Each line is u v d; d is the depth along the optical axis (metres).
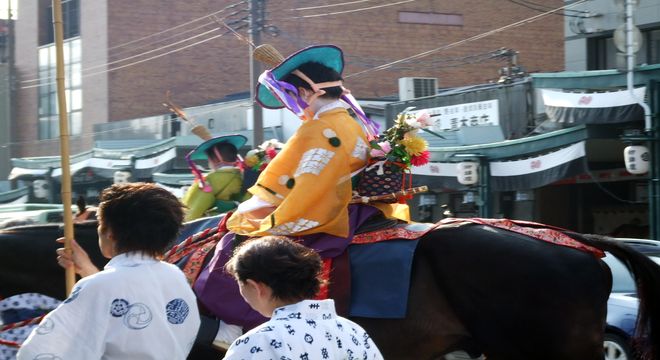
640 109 14.09
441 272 4.67
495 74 34.09
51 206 15.66
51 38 36.25
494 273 4.56
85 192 28.38
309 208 4.83
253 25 19.39
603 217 20.00
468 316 4.62
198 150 6.50
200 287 4.86
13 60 36.50
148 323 3.31
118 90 32.44
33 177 29.22
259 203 5.02
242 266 3.09
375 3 33.31
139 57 32.72
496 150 17.02
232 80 33.72
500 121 18.14
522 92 17.67
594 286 4.52
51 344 3.20
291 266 3.04
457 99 19.09
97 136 31.08
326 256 4.82
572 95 15.09
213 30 31.12
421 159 5.14
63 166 4.09
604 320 4.56
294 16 32.69
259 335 2.92
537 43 34.28
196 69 33.34
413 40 33.69
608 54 18.45
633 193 19.25
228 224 5.04
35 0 36.12
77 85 33.88
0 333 4.56
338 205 4.88
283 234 4.83
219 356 4.87
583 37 18.67
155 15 32.88
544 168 16.12
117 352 3.26
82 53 33.56
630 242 9.53
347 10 33.16
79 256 4.05
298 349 2.91
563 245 4.63
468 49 33.84
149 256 3.43
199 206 6.05
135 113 32.59
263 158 5.65
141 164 25.27
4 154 36.59
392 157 5.05
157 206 3.45
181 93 33.12
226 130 25.97
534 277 4.50
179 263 5.07
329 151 4.92
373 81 33.28
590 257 4.61
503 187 17.12
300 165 4.92
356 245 4.91
